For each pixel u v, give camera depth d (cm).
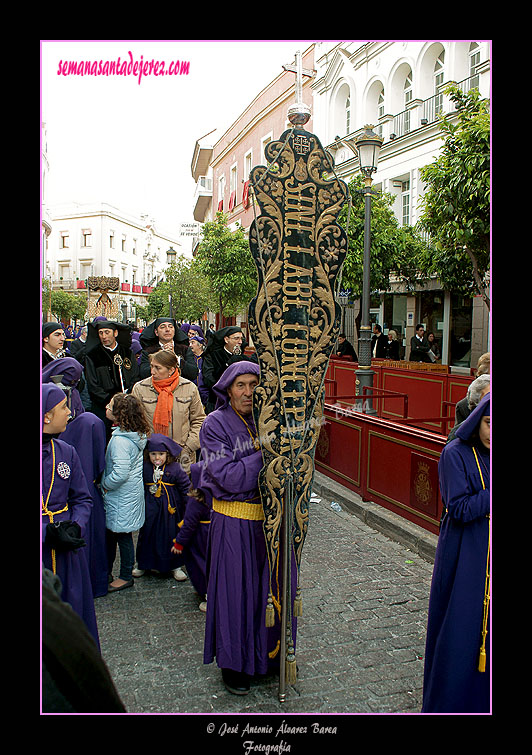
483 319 1291
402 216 1498
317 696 287
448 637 237
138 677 303
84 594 285
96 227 5203
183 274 2131
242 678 289
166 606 390
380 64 1498
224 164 2875
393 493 526
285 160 270
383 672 309
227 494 286
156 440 427
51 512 276
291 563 298
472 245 738
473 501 233
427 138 1344
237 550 284
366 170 805
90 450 384
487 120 672
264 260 269
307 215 277
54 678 106
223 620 282
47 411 269
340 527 535
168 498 431
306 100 1889
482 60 1168
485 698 234
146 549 435
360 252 1234
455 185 691
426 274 1175
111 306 1598
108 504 406
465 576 237
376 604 386
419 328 1347
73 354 794
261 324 271
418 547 468
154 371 462
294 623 298
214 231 1675
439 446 458
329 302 287
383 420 555
